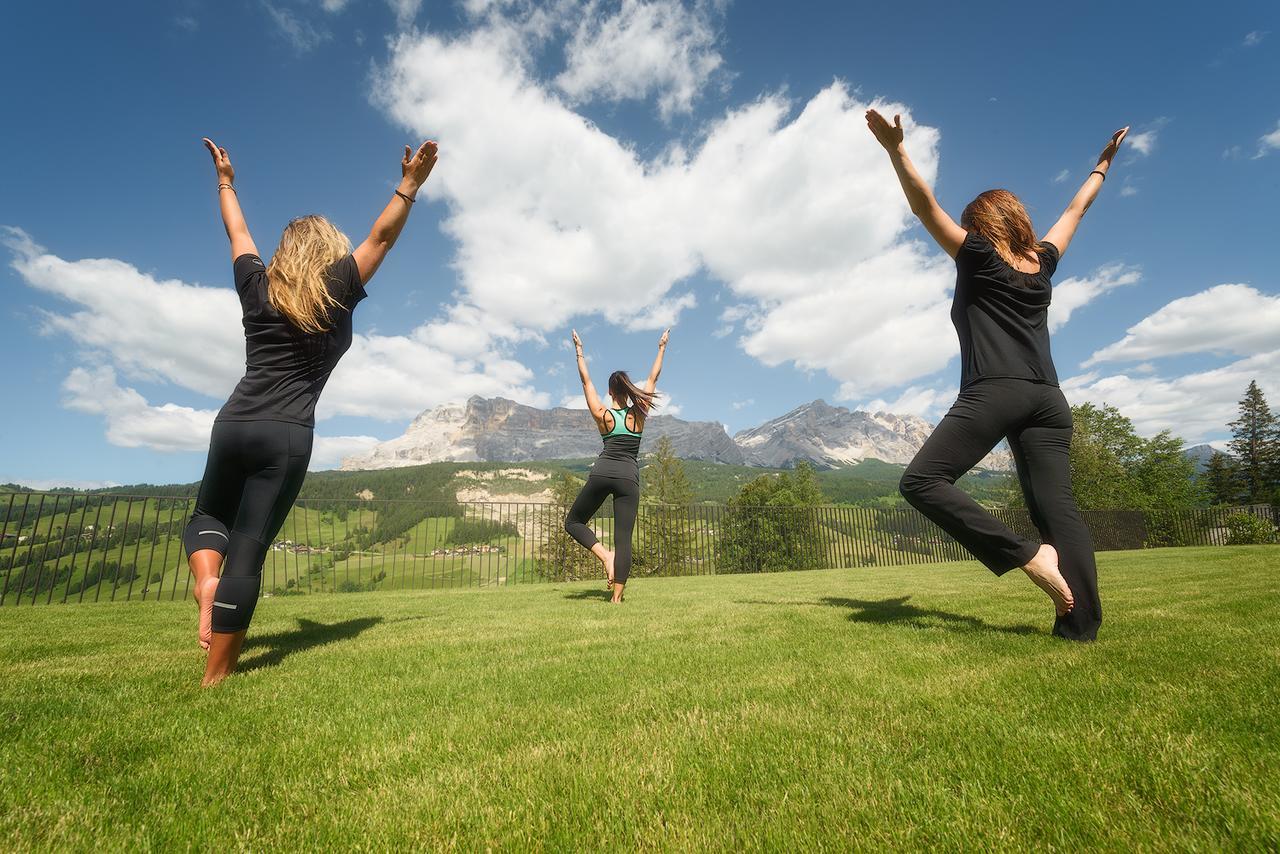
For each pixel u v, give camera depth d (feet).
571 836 3.38
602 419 17.54
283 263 8.03
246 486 7.73
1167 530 58.75
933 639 8.83
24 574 25.82
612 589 16.85
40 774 4.30
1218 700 5.21
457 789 4.06
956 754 4.32
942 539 54.44
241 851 3.30
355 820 3.63
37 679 7.52
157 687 7.06
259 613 15.05
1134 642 7.88
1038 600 13.30
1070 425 8.81
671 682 6.86
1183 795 3.50
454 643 9.95
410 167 8.82
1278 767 3.78
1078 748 4.27
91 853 3.24
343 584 70.85
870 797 3.72
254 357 7.92
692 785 3.99
